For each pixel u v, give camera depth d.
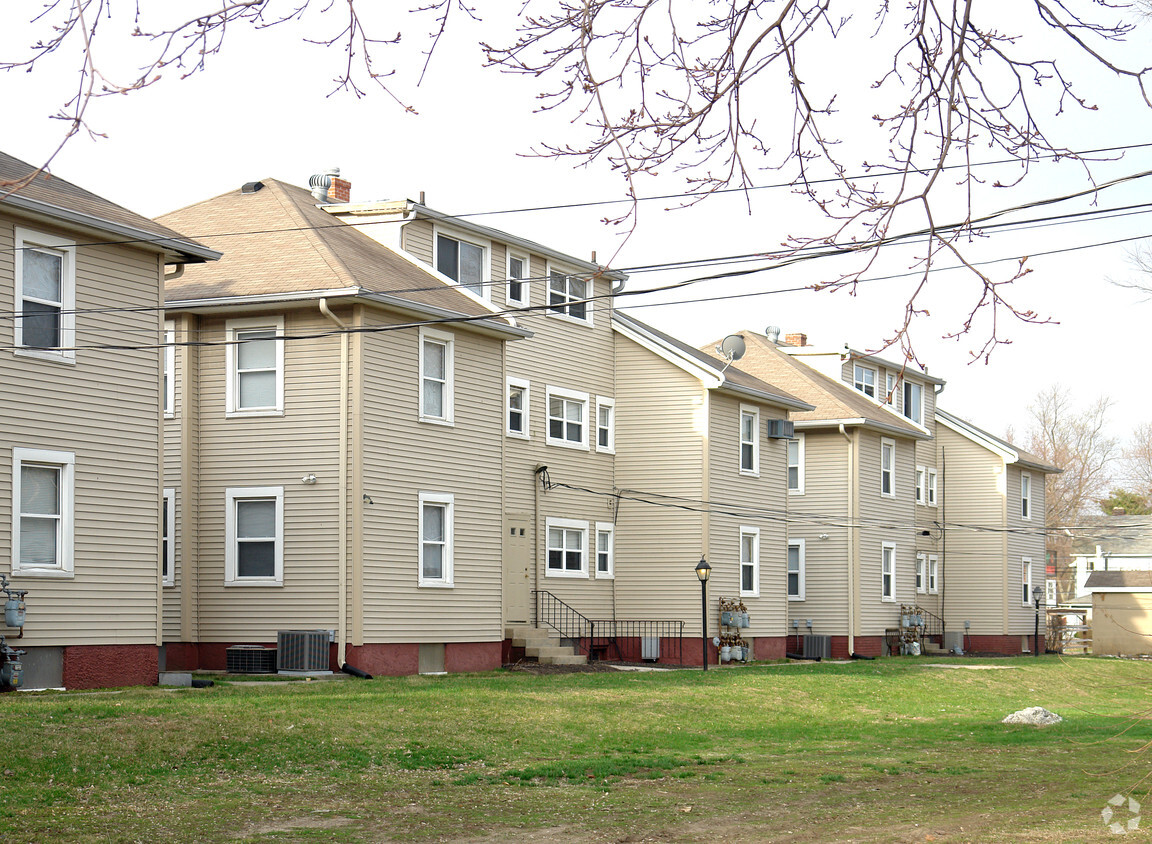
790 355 45.59
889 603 42.75
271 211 27.75
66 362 19.55
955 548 49.91
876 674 30.83
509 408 30.78
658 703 22.11
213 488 25.06
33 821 11.77
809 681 27.67
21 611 18.39
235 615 24.69
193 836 11.48
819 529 41.25
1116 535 74.06
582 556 33.09
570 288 33.31
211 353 25.34
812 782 15.48
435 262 29.02
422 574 25.42
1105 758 18.28
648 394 34.41
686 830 12.20
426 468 25.61
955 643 48.19
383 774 15.10
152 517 20.78
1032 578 51.88
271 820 12.32
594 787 14.84
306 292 23.94
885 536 42.66
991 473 49.72
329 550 24.09
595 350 34.03
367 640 23.92
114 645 20.03
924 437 44.88
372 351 24.52
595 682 24.41
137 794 13.27
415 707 18.95
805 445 41.81
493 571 27.25
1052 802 14.08
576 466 33.03
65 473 19.47
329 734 16.59
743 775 15.98
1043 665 38.41
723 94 7.48
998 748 19.66
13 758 13.86
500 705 19.94
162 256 21.25
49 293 19.52
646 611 33.72
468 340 26.97
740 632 34.50
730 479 34.62
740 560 34.88
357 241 27.56
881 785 15.35
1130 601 51.44
